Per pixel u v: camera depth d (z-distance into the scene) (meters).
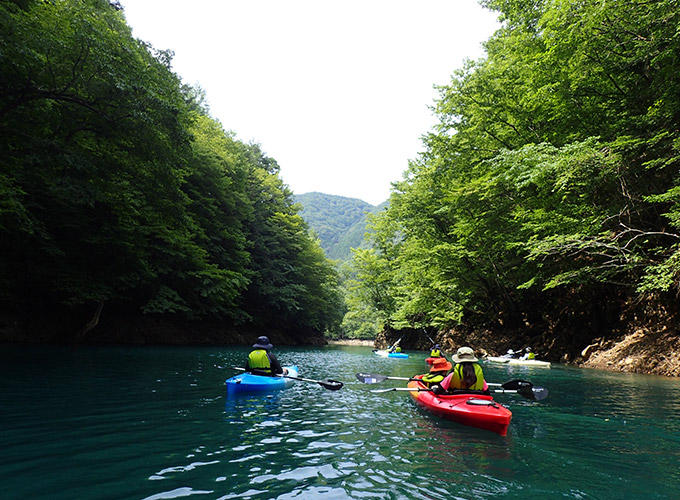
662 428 5.75
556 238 13.54
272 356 9.27
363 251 40.22
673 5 11.30
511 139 18.72
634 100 13.83
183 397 7.20
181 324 27.95
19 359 11.96
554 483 3.58
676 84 12.20
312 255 43.19
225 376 10.30
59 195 12.62
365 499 3.09
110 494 3.04
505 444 4.77
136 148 13.55
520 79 17.42
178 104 14.24
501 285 22.67
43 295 20.06
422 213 25.41
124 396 7.05
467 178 21.09
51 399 6.52
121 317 24.20
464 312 28.48
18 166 12.93
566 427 5.78
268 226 38.47
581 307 19.22
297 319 41.31
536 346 21.41
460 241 20.50
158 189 15.52
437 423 5.75
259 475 3.54
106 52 10.98
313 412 6.35
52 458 3.81
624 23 12.50
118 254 19.98
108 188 14.83
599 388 9.84
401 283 35.59
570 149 12.43
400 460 4.08
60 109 12.52
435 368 8.02
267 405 6.81
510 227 17.84
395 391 8.86
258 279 34.88
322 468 3.77
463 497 3.19
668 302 14.66
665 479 3.74
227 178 29.05
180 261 24.39
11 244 16.80
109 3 15.76
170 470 3.60
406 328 37.53
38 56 9.96
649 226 14.57
